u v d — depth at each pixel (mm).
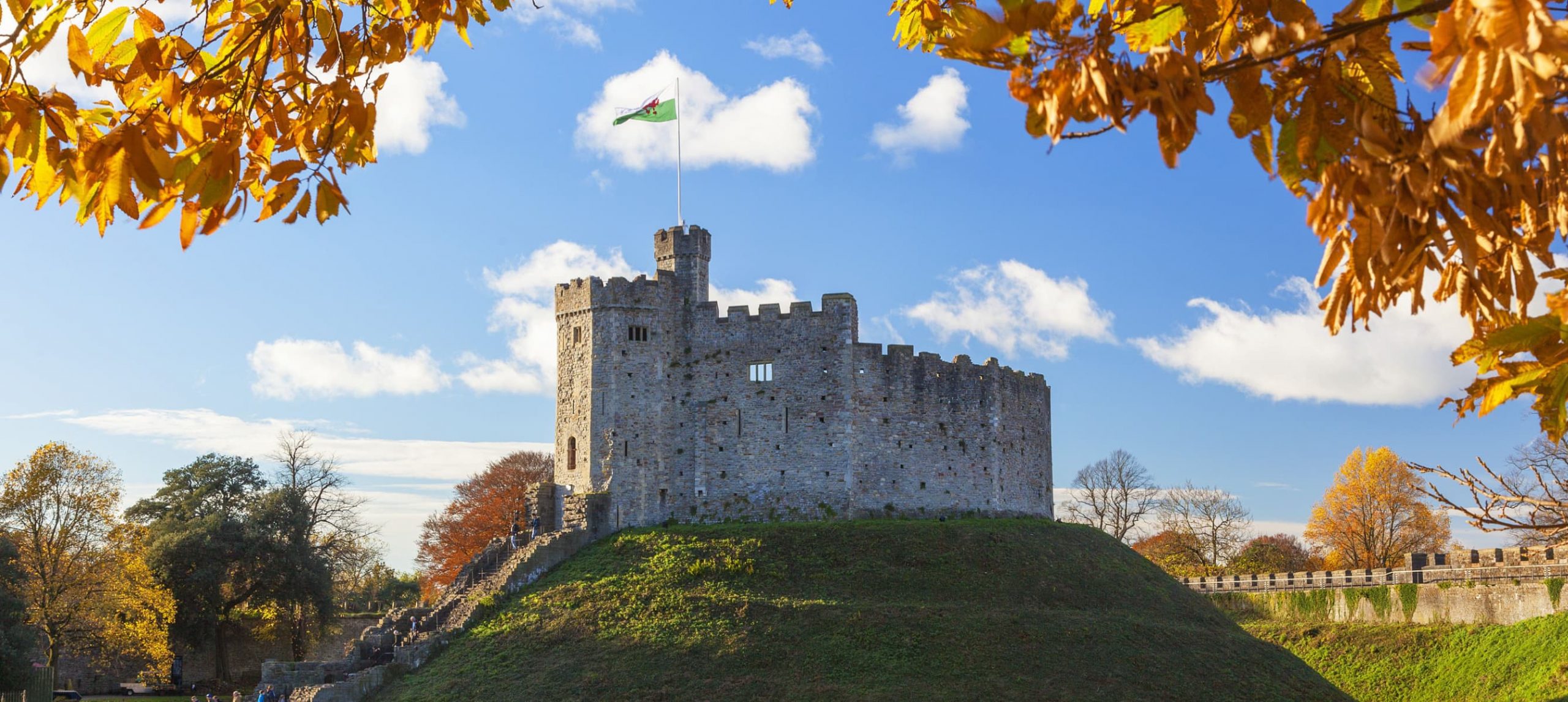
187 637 95188
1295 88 8242
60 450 86250
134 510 107312
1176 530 138000
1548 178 7879
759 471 91375
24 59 10805
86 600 83875
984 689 61375
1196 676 66000
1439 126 6516
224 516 98875
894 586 75250
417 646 69750
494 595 76188
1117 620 72750
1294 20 7906
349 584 129250
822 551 79312
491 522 118375
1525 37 5859
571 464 91562
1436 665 76125
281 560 97688
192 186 10648
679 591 73812
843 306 92688
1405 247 7906
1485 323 9062
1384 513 117875
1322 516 122562
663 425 91938
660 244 96375
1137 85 7637
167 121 11016
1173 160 7762
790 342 92938
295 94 12242
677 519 90938
